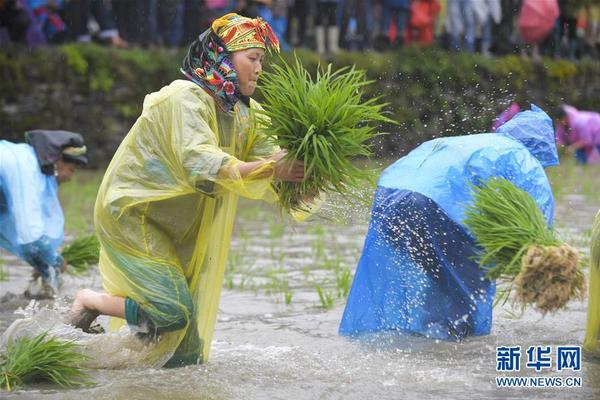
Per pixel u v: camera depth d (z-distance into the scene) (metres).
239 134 13.74
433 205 14.73
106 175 13.66
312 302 18.72
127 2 42.59
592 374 13.62
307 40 43.97
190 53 13.47
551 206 14.88
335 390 12.72
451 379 13.27
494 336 15.52
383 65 42.19
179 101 13.12
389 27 44.25
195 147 12.86
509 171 14.84
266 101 13.50
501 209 13.86
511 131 15.67
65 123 41.06
